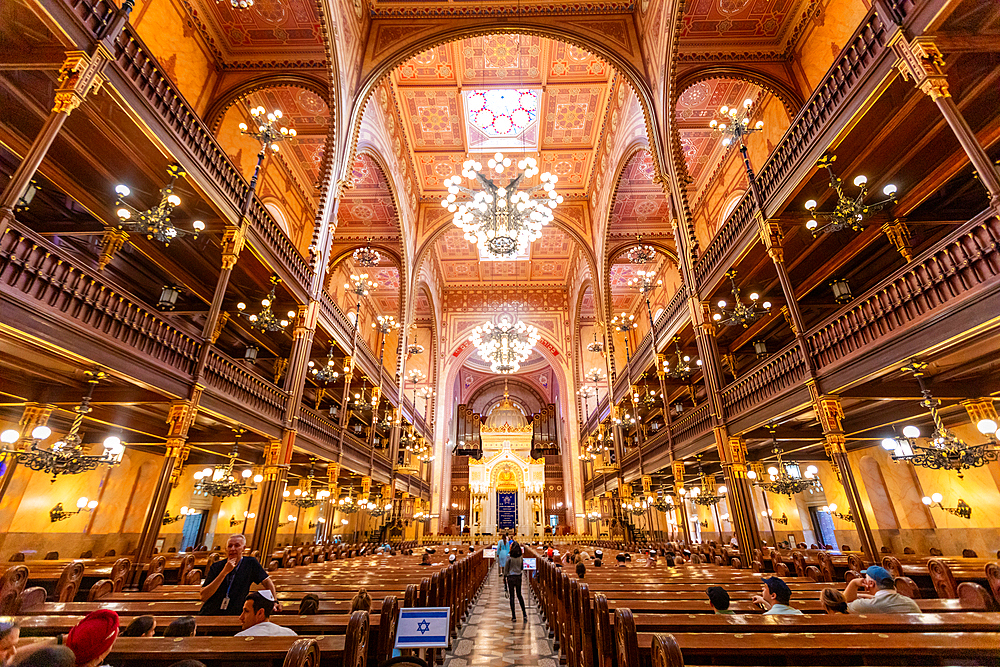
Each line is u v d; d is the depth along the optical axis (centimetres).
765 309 1250
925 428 1262
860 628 352
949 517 1232
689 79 1558
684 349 2008
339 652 300
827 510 1627
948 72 838
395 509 2692
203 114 1508
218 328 1497
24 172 609
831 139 925
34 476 1245
